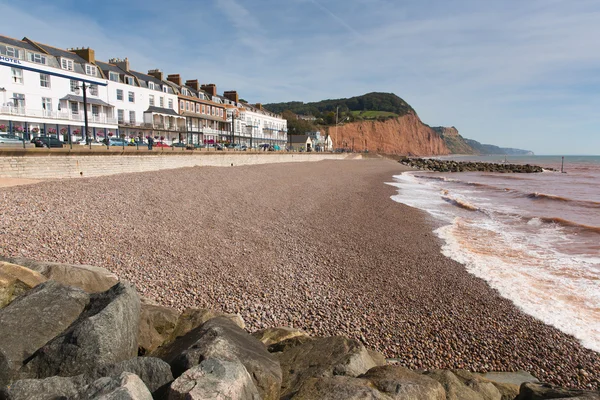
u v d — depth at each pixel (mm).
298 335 6711
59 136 30766
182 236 12469
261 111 84438
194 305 8125
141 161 25953
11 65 26578
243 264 10781
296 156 60750
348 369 5211
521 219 19906
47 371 4117
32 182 16969
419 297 9555
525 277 11156
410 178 48938
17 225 10797
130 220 13211
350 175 44562
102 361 4266
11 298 5266
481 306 9188
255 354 5137
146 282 8781
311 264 11359
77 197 14961
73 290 5207
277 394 4684
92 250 10086
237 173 30625
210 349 4609
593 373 6871
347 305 8859
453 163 88000
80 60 40281
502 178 55906
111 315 4617
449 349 7387
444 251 13570
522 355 7312
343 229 15930
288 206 19922
